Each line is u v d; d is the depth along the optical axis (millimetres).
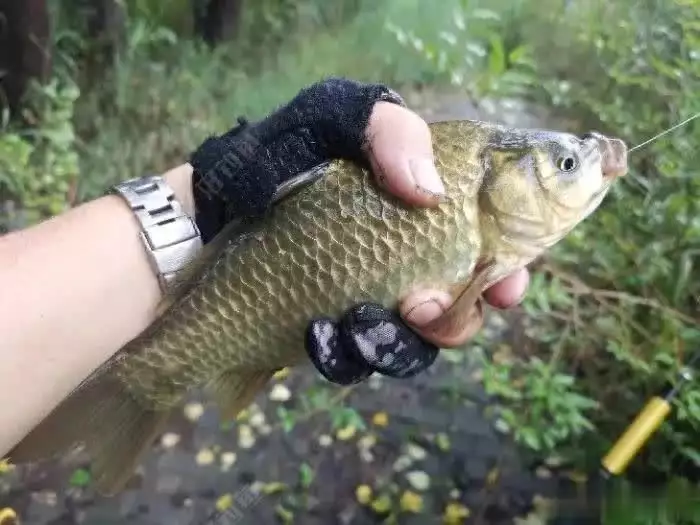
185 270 174
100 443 172
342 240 160
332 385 356
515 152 163
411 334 164
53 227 175
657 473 307
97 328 170
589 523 305
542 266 380
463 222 161
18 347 158
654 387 325
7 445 158
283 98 504
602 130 429
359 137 160
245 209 168
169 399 177
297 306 164
